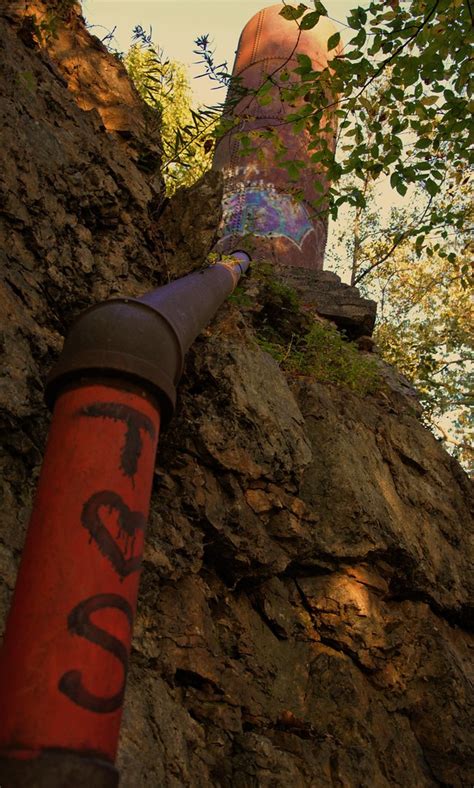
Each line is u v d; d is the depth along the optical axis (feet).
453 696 27.55
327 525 27.35
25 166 21.80
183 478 22.84
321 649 25.79
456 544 34.09
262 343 33.73
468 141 25.71
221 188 27.09
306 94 24.57
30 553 10.42
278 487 25.49
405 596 29.94
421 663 28.37
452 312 68.90
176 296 17.42
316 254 54.90
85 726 9.25
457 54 23.25
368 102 24.98
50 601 9.91
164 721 17.80
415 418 39.37
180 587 21.33
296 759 21.20
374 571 28.04
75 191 23.22
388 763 24.36
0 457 17.43
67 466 10.90
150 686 18.47
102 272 23.18
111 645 9.91
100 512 10.56
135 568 10.73
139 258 24.89
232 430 24.26
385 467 32.55
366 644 26.14
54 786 8.74
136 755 16.16
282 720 22.43
